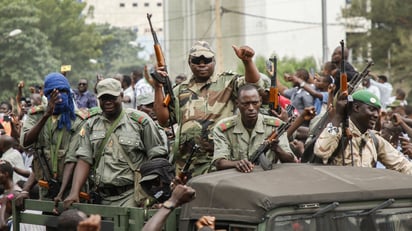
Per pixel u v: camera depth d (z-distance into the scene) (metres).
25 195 9.80
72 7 64.06
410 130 12.02
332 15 49.81
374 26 42.34
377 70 41.12
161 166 8.75
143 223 8.11
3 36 56.41
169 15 59.03
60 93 10.15
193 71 9.44
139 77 19.31
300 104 14.89
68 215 7.36
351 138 8.87
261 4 50.56
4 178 12.39
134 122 9.70
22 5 56.97
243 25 50.44
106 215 8.58
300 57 50.28
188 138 9.28
